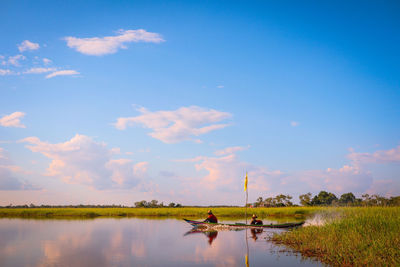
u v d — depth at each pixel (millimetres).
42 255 14375
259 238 19359
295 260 12328
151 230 24750
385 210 17719
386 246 11453
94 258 13680
